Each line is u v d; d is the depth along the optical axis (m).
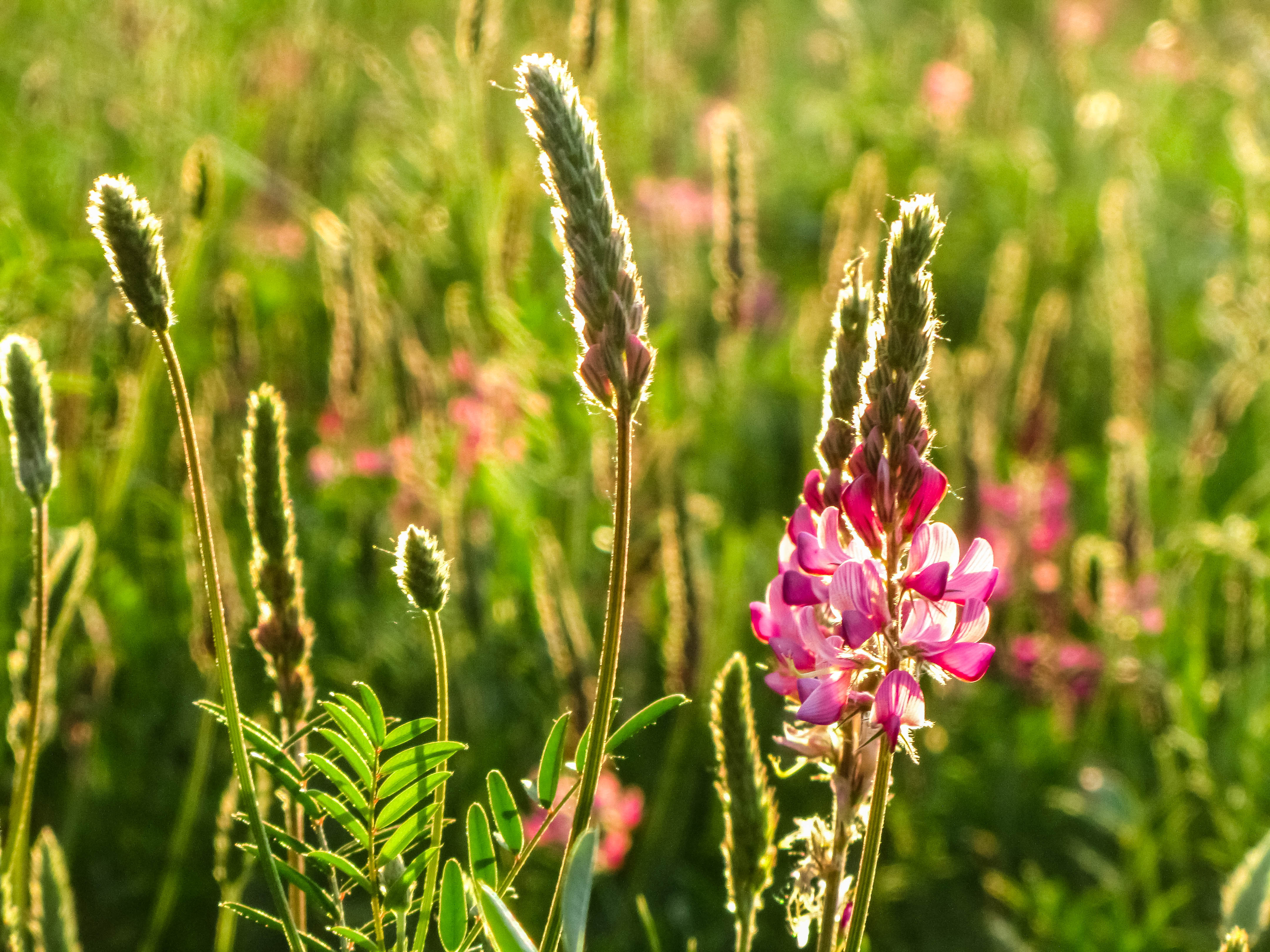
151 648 3.87
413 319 4.51
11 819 2.02
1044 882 3.67
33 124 6.07
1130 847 3.76
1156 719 4.16
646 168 6.36
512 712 3.74
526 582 3.89
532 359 4.00
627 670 3.93
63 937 2.26
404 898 1.61
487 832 1.60
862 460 1.47
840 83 9.48
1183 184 7.94
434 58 5.11
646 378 1.40
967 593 1.48
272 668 1.89
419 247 4.61
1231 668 4.02
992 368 4.90
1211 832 4.01
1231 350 5.86
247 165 5.36
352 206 4.79
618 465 1.42
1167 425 5.88
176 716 3.79
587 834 1.30
